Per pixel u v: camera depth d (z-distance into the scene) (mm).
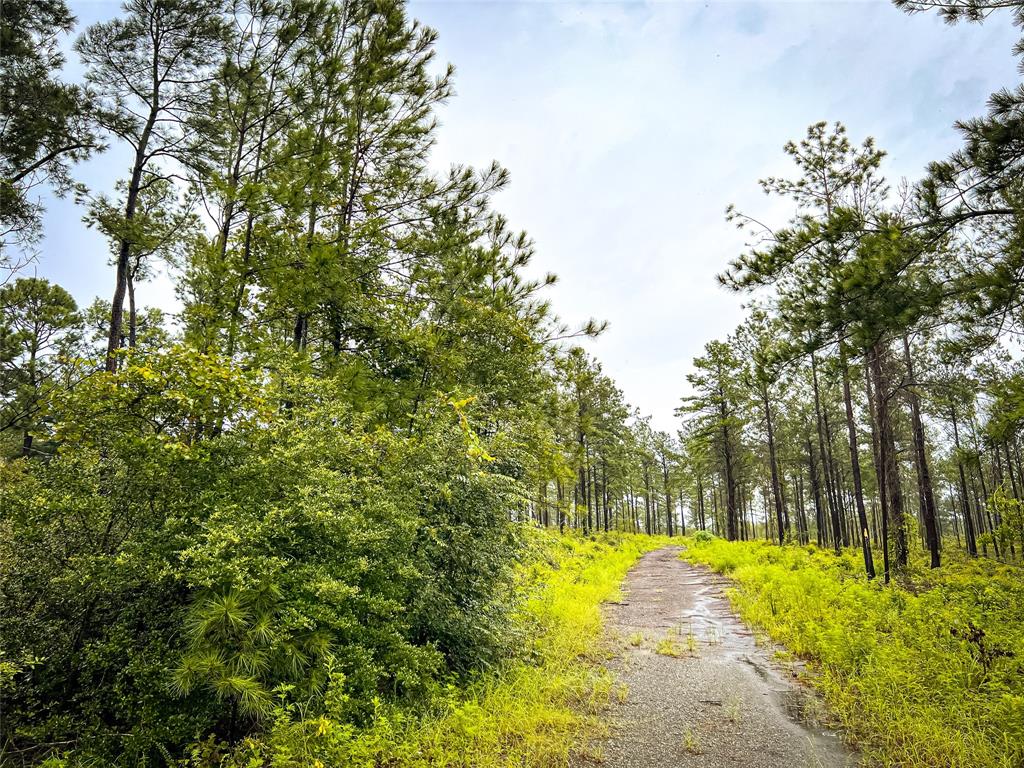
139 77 10227
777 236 8734
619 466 36812
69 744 4367
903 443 22188
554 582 12078
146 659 4402
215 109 9969
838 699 5441
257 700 3947
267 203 8055
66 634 4695
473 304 10828
